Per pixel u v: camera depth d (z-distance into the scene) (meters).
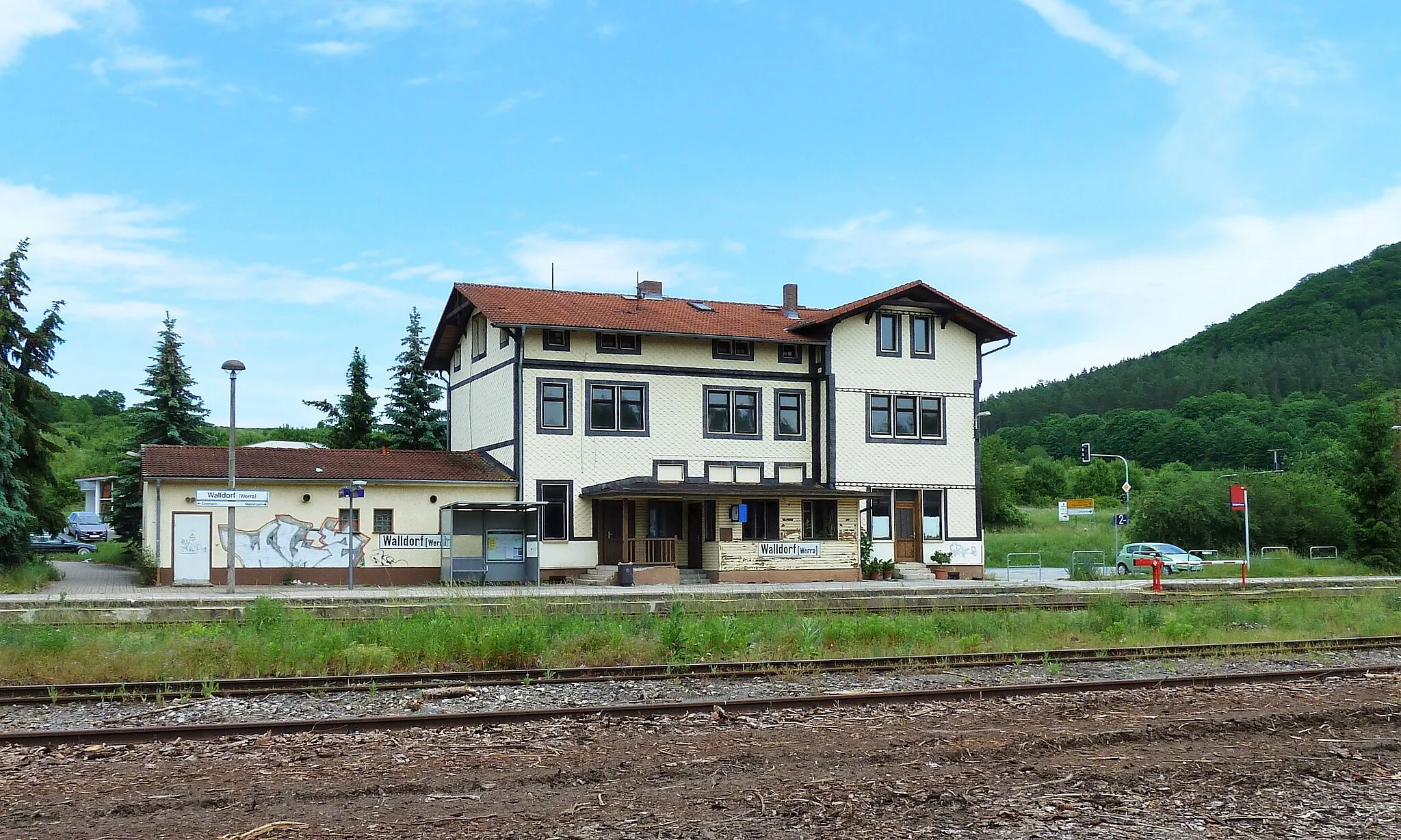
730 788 9.88
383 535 35.94
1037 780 10.34
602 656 18.56
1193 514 59.78
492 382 40.97
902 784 10.02
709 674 17.25
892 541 42.41
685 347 40.75
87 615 21.77
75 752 10.98
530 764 10.69
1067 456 152.50
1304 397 166.12
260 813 9.04
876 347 42.91
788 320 44.16
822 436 42.22
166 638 18.88
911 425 43.22
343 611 22.81
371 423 55.56
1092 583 37.47
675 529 40.03
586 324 38.78
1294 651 21.28
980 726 12.96
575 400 39.09
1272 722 13.20
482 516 36.34
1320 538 59.59
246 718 13.50
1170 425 144.25
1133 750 11.78
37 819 8.80
